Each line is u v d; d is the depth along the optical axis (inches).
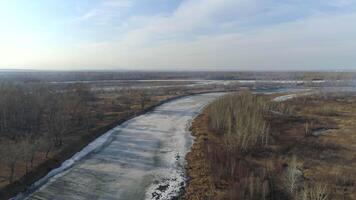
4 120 1847.9
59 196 1077.8
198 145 1617.9
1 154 1203.2
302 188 1077.1
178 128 2030.0
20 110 1974.7
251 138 1574.8
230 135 1599.4
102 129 1910.7
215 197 1040.2
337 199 1001.5
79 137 1711.4
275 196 1029.8
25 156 1299.2
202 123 2107.5
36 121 1998.0
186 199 1057.5
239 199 1000.2
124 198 1076.5
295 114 2449.6
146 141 1736.0
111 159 1453.0
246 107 2063.2
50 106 2128.4
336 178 1165.1
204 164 1327.5
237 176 1177.4
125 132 1918.1
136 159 1454.2
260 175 1171.3
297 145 1608.0
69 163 1390.3
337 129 1974.7
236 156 1400.1
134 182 1204.5
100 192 1116.5
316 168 1283.2
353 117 2337.6
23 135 1722.4
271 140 1673.2
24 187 1115.3
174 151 1563.7
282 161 1358.3
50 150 1475.1
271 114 2407.7
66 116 2044.8
